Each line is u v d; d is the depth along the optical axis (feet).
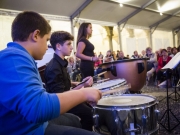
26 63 1.91
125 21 26.53
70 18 20.53
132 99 3.93
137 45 36.52
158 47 38.24
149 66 19.17
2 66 1.80
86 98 2.17
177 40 41.04
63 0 17.37
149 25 33.06
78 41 7.24
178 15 32.12
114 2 21.20
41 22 2.32
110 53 21.38
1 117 1.99
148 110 3.21
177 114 8.16
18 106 1.68
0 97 1.73
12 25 2.31
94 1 19.58
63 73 4.88
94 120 3.51
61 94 1.97
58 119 3.18
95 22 23.84
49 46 6.59
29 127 2.11
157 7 26.78
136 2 23.32
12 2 15.29
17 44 2.19
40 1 16.30
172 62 7.09
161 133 6.26
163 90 15.20
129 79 7.72
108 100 3.92
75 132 2.36
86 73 7.09
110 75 8.00
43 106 1.71
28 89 1.70
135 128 3.12
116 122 3.14
